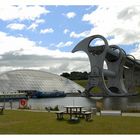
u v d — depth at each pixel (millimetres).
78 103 79375
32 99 103188
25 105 48531
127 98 109375
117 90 140750
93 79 127750
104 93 126000
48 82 134875
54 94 117312
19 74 128000
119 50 139625
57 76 144750
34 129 23641
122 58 140250
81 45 132500
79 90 141250
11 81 120250
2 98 92000
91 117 28922
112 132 22391
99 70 127375
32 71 135625
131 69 152125
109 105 69250
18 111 38156
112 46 139250
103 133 22078
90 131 22797
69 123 26172
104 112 32781
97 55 128250
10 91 112250
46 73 141500
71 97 118062
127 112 37125
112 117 30000
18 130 23203
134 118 29250
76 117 29156
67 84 143250
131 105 68625
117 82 140500
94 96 124375
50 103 79562
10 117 31125
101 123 26094
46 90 127562
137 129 23500
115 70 141125
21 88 119625
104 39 127688
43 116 31672
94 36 129000
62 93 121188
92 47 129625
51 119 28859
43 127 24453
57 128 23953
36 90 117125
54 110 41312
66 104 74188
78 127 24297
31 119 29344
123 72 149250
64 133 22141
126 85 151625
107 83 143000
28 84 125000
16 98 97375
